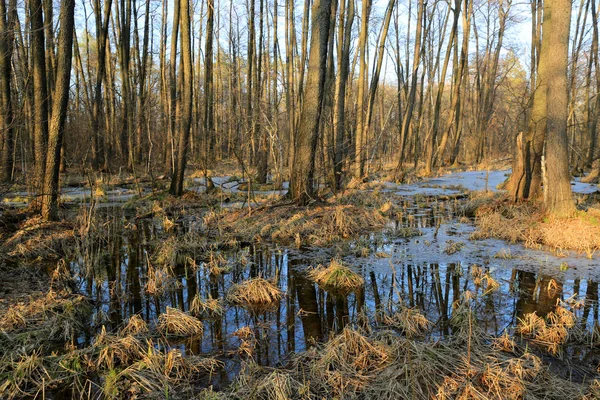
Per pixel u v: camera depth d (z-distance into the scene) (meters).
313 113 10.88
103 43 18.12
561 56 8.49
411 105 20.91
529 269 6.73
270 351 4.36
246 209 11.41
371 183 18.27
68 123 18.45
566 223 8.46
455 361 3.85
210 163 23.05
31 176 10.16
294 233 9.23
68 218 10.06
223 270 7.09
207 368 4.02
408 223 10.77
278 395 3.32
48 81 16.02
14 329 4.68
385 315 5.00
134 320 4.83
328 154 12.83
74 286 6.34
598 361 4.01
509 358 3.90
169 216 12.12
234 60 25.81
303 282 6.50
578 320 4.80
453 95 26.05
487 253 7.76
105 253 8.14
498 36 29.30
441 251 7.98
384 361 3.96
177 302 5.77
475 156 31.42
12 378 3.69
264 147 18.09
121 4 21.45
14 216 9.28
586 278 6.23
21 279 6.45
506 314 5.09
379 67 18.08
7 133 11.11
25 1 14.11
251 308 5.57
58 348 4.46
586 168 23.36
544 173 9.06
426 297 5.71
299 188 11.09
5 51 11.80
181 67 16.64
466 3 24.88
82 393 3.54
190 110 14.14
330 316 5.24
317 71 10.76
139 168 22.44
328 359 3.91
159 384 3.71
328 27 10.66
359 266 7.16
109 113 23.97
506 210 10.64
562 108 8.62
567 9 8.39
